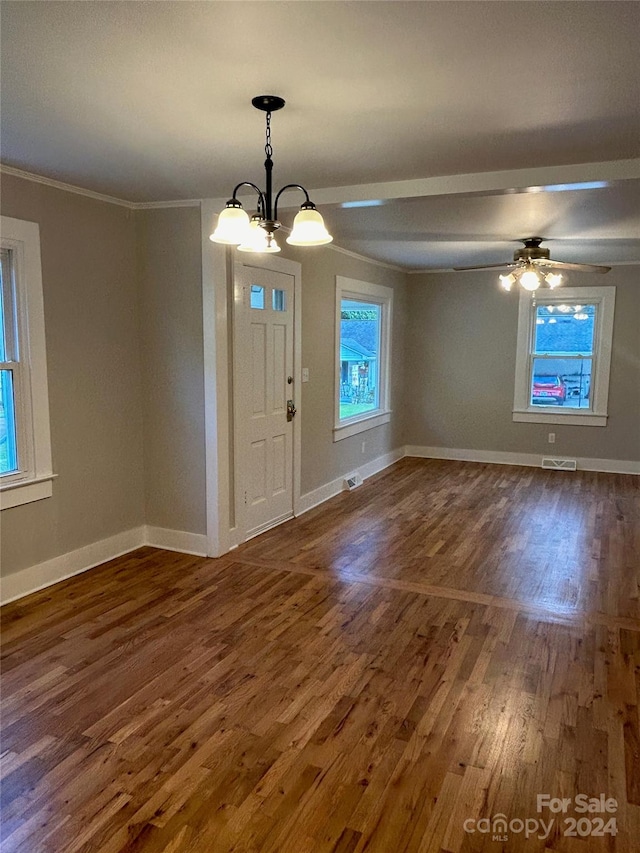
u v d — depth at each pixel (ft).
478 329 23.38
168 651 9.20
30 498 11.07
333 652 9.22
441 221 13.53
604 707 7.84
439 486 19.95
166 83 6.59
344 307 19.45
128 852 5.56
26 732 7.25
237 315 13.35
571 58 5.95
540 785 6.45
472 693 8.15
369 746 7.05
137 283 13.06
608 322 21.39
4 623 10.04
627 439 21.81
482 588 11.68
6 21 5.30
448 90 6.73
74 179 10.69
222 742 7.10
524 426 23.20
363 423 20.54
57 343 11.37
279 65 6.18
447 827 5.88
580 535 14.89
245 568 12.62
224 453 13.15
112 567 12.59
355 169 9.83
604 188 10.28
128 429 13.21
